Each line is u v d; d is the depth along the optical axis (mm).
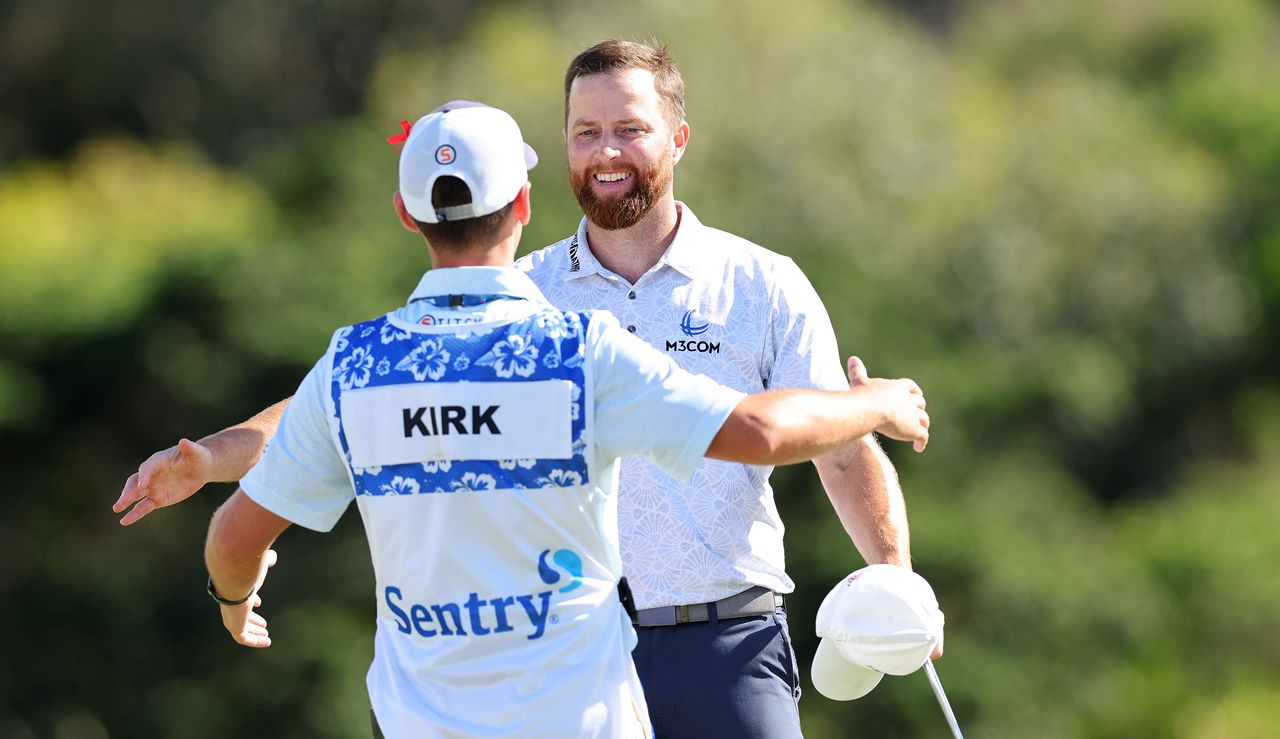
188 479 10898
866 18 72250
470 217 9867
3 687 59750
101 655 60188
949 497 58062
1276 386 80625
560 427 9555
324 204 64812
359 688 55469
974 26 95625
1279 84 94812
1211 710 60281
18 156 84750
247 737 56750
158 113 87188
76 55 86312
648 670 12406
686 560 12414
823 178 61156
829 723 52906
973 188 66062
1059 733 54938
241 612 10906
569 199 57062
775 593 12758
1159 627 62562
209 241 63469
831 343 12836
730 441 9555
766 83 62938
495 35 66125
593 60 12609
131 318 61812
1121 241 69688
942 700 11906
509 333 9711
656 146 12516
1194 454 78188
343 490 10227
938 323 62969
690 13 64375
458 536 9648
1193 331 72938
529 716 9617
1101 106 74812
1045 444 64250
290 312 58438
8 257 64688
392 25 87938
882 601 11344
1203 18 97062
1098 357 65375
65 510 63125
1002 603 55562
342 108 88250
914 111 65875
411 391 9656
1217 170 82000
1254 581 64875
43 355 62781
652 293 12727
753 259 12820
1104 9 95688
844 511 12617
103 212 68438
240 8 87562
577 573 9750
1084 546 61281
